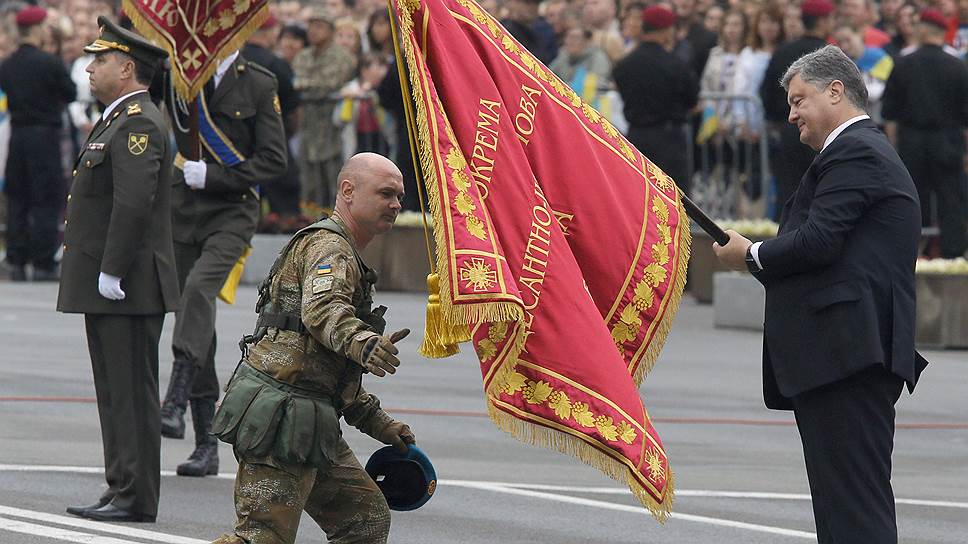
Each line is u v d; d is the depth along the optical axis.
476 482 32.66
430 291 21.55
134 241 28.23
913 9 61.97
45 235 68.56
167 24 34.19
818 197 22.53
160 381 42.97
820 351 22.45
